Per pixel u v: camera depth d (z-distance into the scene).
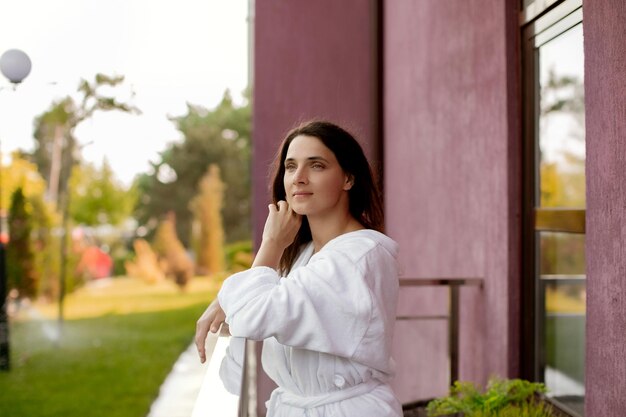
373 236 1.29
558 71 2.70
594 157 1.95
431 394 4.39
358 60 5.60
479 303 3.26
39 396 9.11
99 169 17.91
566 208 2.57
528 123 2.88
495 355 3.05
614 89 1.82
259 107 5.54
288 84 5.55
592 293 1.97
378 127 5.60
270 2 5.56
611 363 1.87
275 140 5.53
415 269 4.64
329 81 5.58
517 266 2.92
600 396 1.93
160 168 20.59
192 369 9.62
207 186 18.38
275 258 1.34
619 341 1.83
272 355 1.33
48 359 11.37
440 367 4.17
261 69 5.54
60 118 14.88
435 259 4.12
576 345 2.66
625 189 1.77
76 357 11.52
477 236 3.32
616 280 1.83
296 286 1.20
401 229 5.07
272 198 1.46
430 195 4.22
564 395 2.71
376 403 1.27
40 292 14.10
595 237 1.96
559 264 2.74
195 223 18.64
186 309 16.17
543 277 2.83
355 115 5.59
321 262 1.23
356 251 1.24
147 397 8.73
